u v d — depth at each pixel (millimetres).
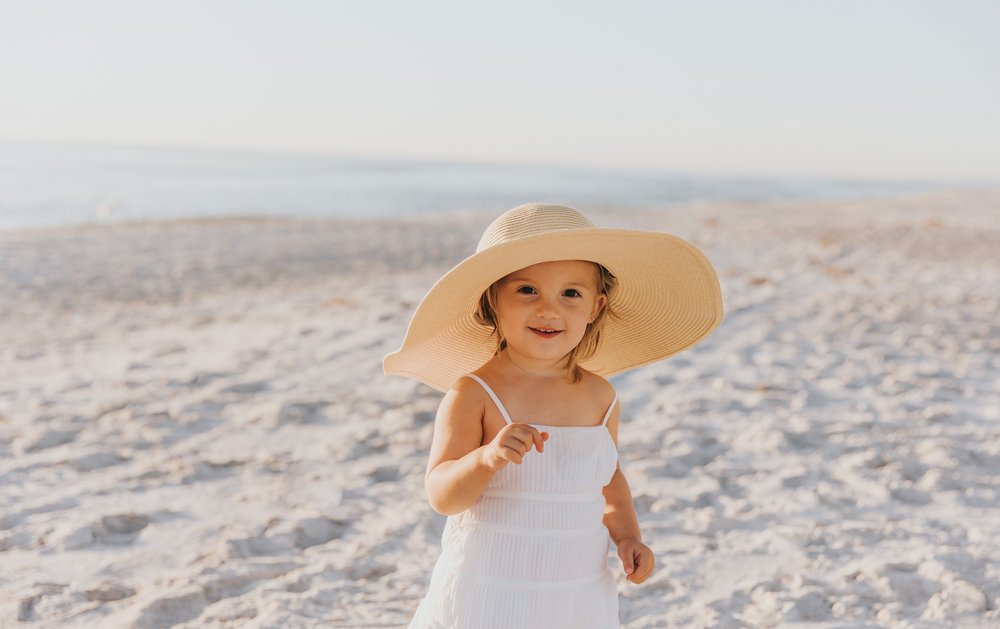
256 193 38656
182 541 3387
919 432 4805
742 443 4688
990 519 3648
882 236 16766
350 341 7133
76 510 3678
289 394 5535
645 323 2188
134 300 9164
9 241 13938
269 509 3734
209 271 11227
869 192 76000
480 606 1788
